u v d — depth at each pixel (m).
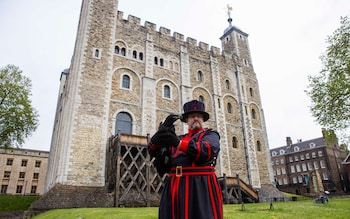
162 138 2.08
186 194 2.06
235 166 24.58
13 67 25.66
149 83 22.03
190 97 24.20
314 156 57.03
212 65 27.56
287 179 60.88
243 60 31.81
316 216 7.83
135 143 16.22
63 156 16.16
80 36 20.27
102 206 14.90
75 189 15.49
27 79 26.05
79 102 17.89
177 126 22.55
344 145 18.92
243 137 26.80
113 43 21.31
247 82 30.56
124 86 20.89
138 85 21.62
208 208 2.00
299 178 58.66
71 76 19.50
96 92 18.86
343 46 19.09
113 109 19.45
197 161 2.16
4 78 25.00
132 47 22.66
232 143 25.61
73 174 15.98
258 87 31.64
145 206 15.07
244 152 26.12
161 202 2.23
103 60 20.14
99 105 18.62
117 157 15.17
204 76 26.58
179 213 2.01
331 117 18.92
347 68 18.14
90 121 17.84
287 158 62.56
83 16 21.27
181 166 2.21
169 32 26.00
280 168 63.50
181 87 24.06
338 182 52.38
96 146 17.45
